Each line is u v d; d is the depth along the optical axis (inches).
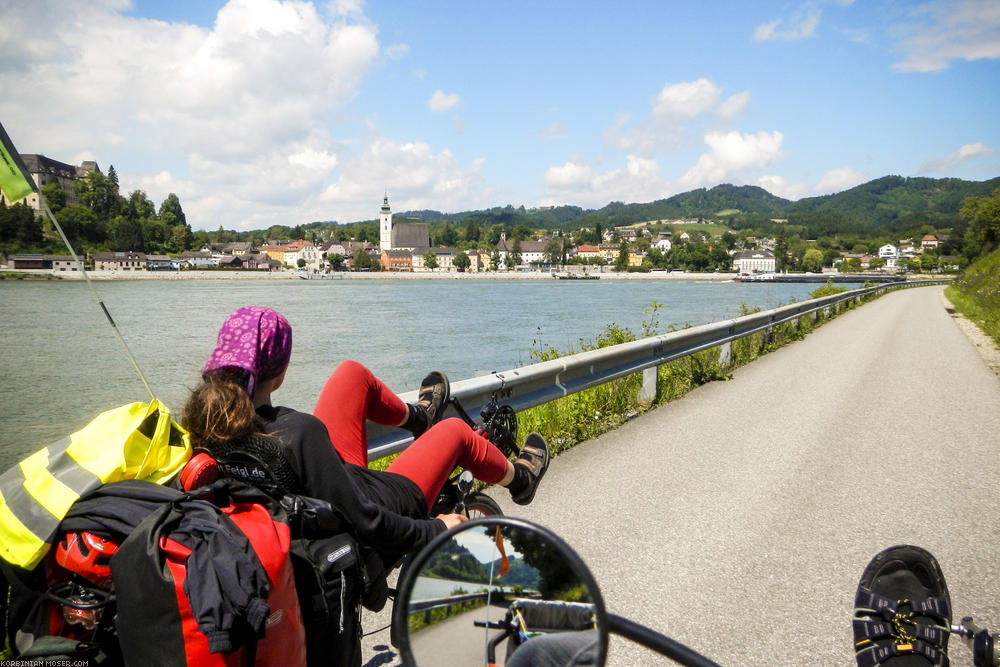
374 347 853.8
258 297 2598.4
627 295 2901.1
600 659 56.6
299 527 71.1
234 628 58.9
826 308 1019.9
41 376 592.1
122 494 67.8
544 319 1381.6
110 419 73.5
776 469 242.1
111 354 762.2
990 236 2770.7
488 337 995.9
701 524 189.0
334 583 73.1
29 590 67.5
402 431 187.9
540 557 60.6
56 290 2910.9
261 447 72.7
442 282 5871.1
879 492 217.3
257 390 81.7
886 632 98.3
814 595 147.9
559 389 271.4
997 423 315.6
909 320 991.6
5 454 325.4
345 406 106.5
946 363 521.3
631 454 261.7
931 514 197.6
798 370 486.6
